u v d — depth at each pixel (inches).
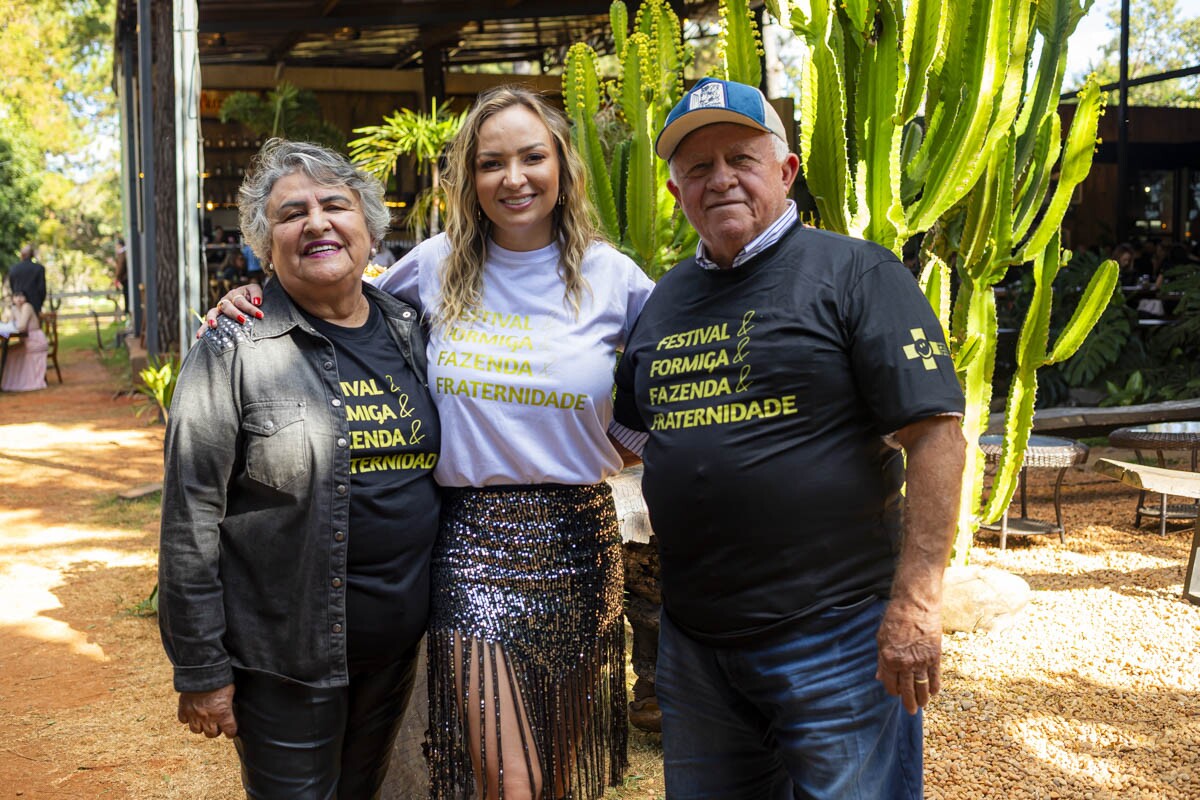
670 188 85.8
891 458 80.3
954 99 150.2
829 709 77.1
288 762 84.3
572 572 93.1
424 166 359.6
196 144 290.8
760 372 77.4
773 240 79.8
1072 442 230.7
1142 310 411.2
